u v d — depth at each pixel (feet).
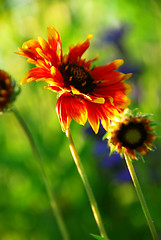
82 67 1.47
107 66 1.49
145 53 2.53
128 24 2.55
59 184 2.05
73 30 2.37
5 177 2.10
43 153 2.08
